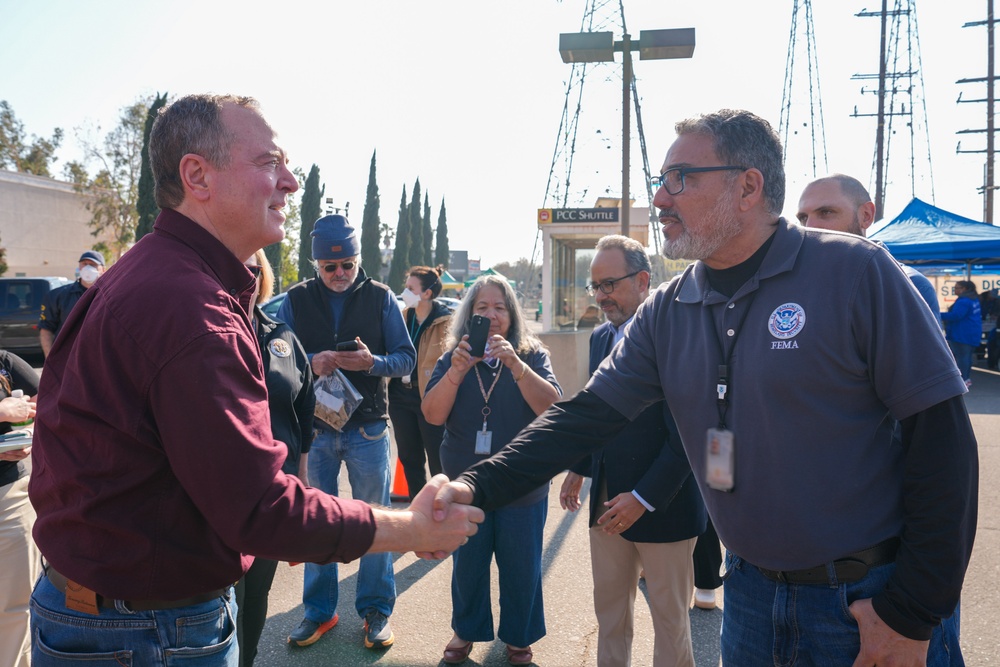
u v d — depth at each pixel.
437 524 1.68
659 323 1.95
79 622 1.50
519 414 3.23
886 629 1.53
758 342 1.66
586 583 4.19
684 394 1.82
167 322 1.38
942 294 19.06
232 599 1.68
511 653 3.29
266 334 2.74
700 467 1.80
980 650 3.26
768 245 1.74
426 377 5.02
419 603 3.98
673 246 1.81
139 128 37.59
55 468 1.48
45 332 5.32
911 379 1.51
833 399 1.60
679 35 10.78
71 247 39.78
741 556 1.75
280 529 1.38
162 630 1.50
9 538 2.65
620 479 2.73
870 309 1.56
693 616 3.80
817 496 1.61
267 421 1.47
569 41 10.95
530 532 3.18
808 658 1.67
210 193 1.58
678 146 1.79
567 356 8.31
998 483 6.00
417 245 61.00
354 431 3.71
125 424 1.39
